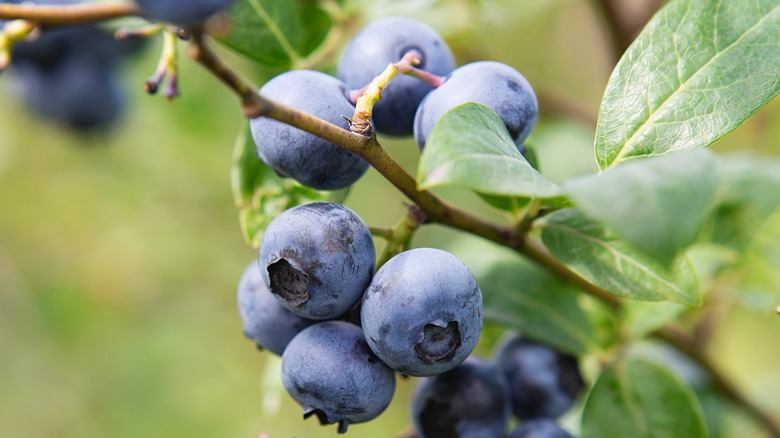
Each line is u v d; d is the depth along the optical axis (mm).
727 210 324
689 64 258
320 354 252
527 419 291
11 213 596
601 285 262
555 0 477
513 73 260
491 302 295
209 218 608
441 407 271
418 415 273
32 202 595
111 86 423
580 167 387
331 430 619
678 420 285
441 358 248
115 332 628
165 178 588
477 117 242
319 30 317
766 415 327
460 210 265
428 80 259
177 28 250
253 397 633
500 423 273
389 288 246
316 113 254
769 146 405
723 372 323
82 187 595
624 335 300
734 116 254
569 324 292
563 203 256
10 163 561
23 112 451
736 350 477
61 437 619
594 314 301
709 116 255
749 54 256
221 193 593
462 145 237
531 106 259
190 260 617
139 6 232
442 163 234
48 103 417
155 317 633
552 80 550
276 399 310
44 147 569
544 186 237
